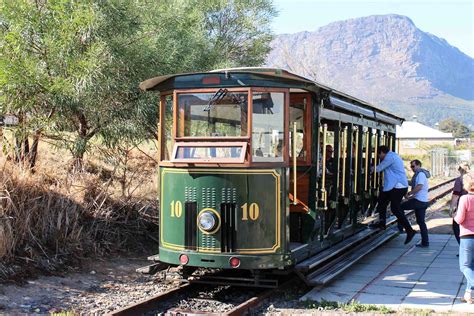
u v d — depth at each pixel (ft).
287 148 26.84
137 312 23.85
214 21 59.06
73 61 33.37
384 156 42.52
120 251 35.24
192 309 25.03
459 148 228.02
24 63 32.71
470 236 25.43
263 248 25.79
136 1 38.55
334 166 32.07
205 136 26.71
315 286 28.30
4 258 27.89
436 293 27.40
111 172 39.86
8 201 29.78
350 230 36.63
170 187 27.02
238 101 26.27
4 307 23.29
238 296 27.66
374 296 26.86
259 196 25.82
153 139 41.65
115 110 37.14
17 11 33.76
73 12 33.65
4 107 33.88
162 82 28.30
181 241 26.45
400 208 42.32
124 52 35.86
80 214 34.63
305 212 28.94
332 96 31.27
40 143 39.96
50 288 26.86
